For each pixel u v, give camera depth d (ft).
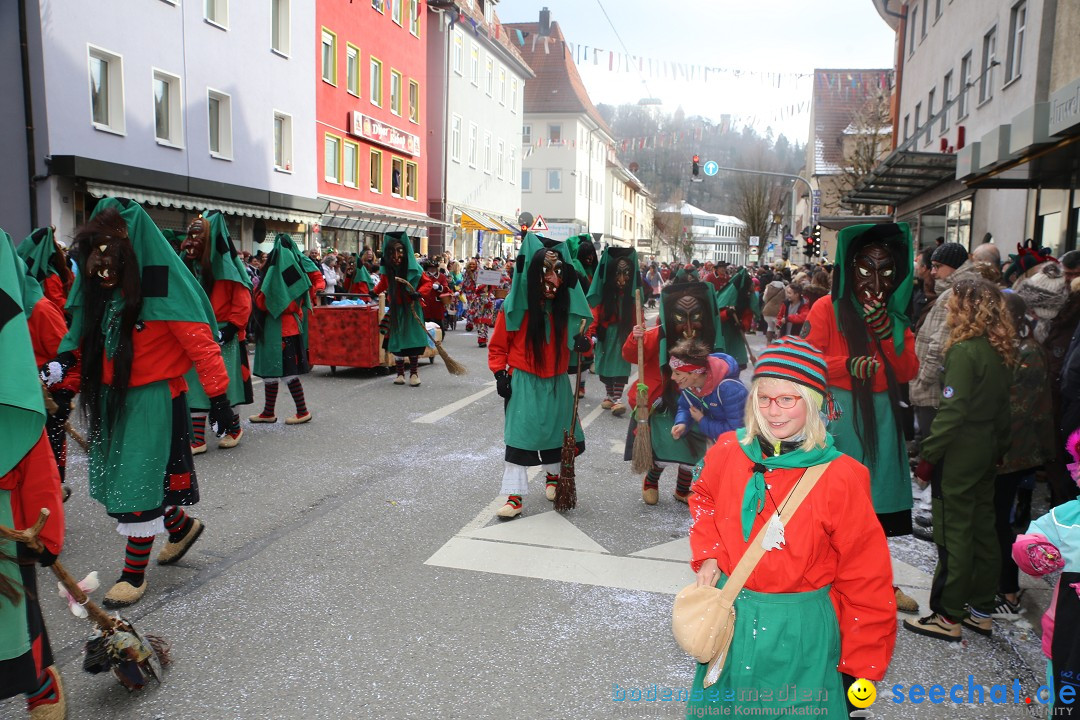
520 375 18.26
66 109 48.80
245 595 14.07
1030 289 19.80
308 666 11.68
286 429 27.53
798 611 7.35
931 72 75.46
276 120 74.54
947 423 12.16
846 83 126.41
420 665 11.75
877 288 13.25
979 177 43.29
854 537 7.32
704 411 16.85
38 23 46.68
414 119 104.32
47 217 47.67
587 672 11.64
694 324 17.31
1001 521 13.62
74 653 12.02
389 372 41.47
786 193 206.18
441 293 48.26
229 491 20.18
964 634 13.05
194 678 11.33
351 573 15.10
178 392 13.94
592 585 14.71
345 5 84.69
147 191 54.85
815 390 7.52
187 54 60.08
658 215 265.75
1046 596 14.57
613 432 28.48
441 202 114.62
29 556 8.87
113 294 13.24
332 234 84.53
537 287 17.63
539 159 174.70
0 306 8.36
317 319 39.22
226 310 23.77
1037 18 46.88
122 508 13.33
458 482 21.27
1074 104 28.76
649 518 18.61
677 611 7.36
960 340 12.31
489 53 132.16
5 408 8.30
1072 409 14.64
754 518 7.50
